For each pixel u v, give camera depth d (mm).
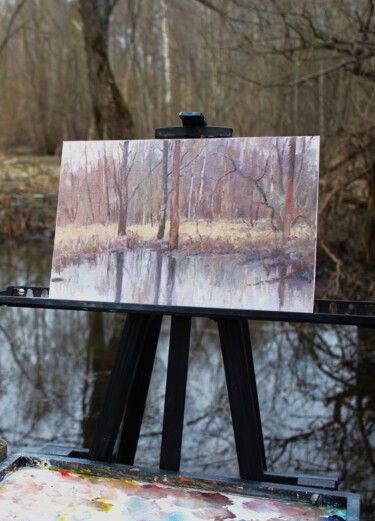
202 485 1772
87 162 1955
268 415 5801
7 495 1704
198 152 1867
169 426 1885
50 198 13000
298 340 7469
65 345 7469
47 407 5898
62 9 17234
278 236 1775
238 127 9266
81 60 16969
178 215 1862
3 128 18266
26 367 6824
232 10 8117
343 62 6453
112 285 1885
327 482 1875
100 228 1920
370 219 6922
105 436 1917
